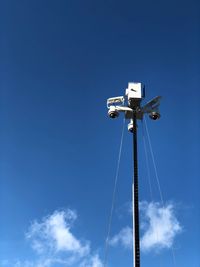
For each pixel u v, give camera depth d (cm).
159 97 3166
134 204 2823
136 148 3025
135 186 2877
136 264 2689
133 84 3197
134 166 2950
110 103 3216
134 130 3108
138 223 2780
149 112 3164
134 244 2727
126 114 3181
